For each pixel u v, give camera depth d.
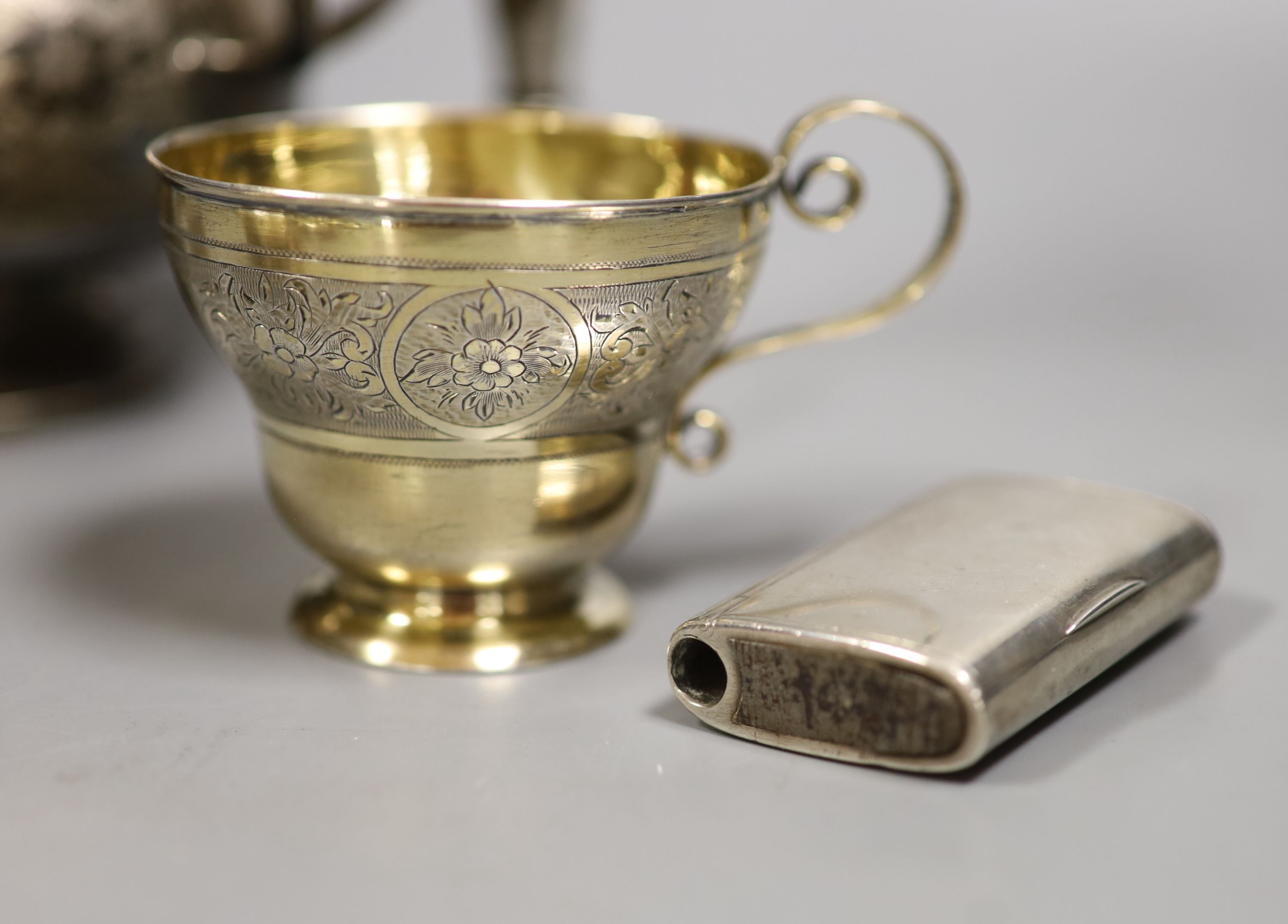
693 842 0.30
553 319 0.31
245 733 0.32
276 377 0.32
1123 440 0.42
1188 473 0.40
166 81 0.39
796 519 0.39
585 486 0.33
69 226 0.39
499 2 0.41
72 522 0.38
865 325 0.35
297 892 0.29
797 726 0.31
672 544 0.38
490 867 0.29
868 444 0.42
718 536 0.38
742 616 0.31
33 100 0.38
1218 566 0.35
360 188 0.37
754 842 0.30
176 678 0.33
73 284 0.42
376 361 0.31
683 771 0.31
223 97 0.40
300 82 0.41
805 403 0.44
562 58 0.42
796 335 0.35
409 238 0.30
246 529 0.38
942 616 0.31
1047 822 0.30
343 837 0.29
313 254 0.31
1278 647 0.34
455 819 0.30
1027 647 0.31
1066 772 0.31
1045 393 0.44
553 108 0.42
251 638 0.34
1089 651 0.32
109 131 0.38
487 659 0.33
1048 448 0.41
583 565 0.34
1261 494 0.39
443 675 0.33
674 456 0.35
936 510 0.35
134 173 0.39
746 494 0.40
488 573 0.33
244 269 0.31
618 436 0.33
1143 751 0.31
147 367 0.44
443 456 0.32
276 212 0.31
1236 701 0.33
